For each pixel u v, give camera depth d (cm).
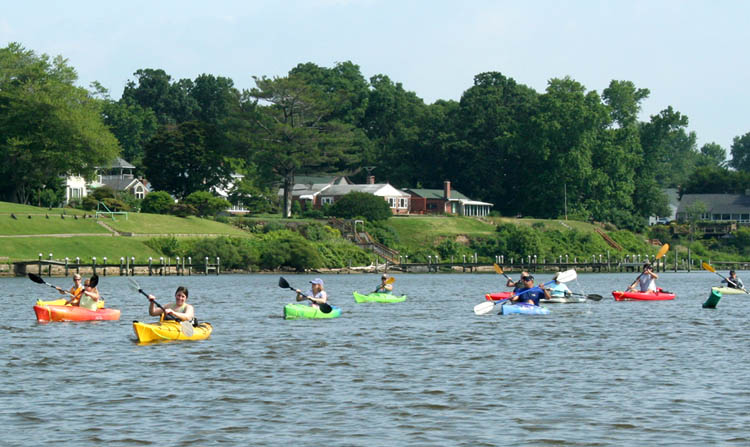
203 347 7169
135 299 13512
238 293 15350
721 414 4675
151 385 5456
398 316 10244
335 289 17550
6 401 4975
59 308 9044
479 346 7325
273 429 4384
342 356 6706
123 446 4078
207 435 4272
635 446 4081
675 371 6000
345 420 4572
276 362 6384
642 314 10462
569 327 8869
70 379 5644
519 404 4941
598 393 5241
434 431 4353
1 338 7644
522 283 11269
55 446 4072
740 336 8069
